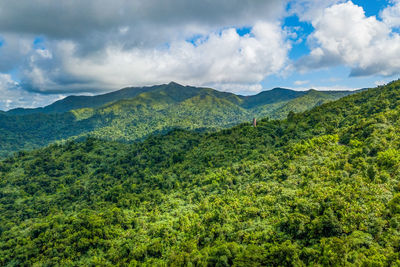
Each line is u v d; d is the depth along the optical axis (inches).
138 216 3769.7
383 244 1834.4
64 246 3093.0
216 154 5310.0
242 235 2491.4
